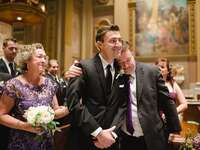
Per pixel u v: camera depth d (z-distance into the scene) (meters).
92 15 10.29
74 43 9.91
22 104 2.48
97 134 2.03
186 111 5.03
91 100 2.20
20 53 2.61
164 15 9.26
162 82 2.43
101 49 2.27
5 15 6.81
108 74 2.27
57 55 9.58
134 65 2.38
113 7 10.03
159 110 2.43
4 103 2.47
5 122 2.41
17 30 9.56
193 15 8.97
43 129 2.34
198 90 7.79
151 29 9.37
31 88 2.54
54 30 9.70
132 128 2.29
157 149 2.23
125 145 2.38
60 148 2.92
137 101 2.31
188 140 2.73
